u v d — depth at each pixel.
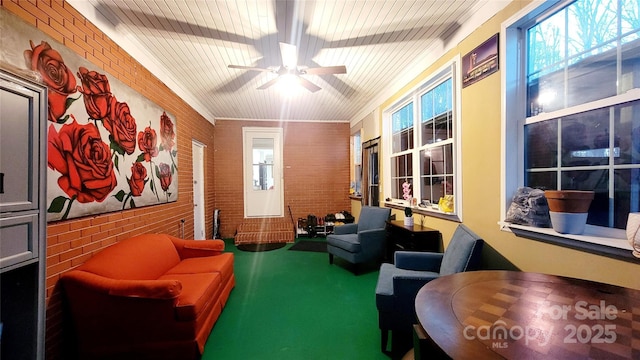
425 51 2.92
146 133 2.74
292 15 2.24
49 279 1.62
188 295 1.87
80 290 1.69
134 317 1.72
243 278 3.33
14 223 1.09
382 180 4.34
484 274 1.41
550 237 1.60
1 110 1.06
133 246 2.23
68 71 1.75
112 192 2.17
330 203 6.26
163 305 1.73
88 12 1.97
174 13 2.19
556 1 1.62
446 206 2.66
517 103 1.92
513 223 1.82
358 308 2.52
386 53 2.95
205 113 5.10
